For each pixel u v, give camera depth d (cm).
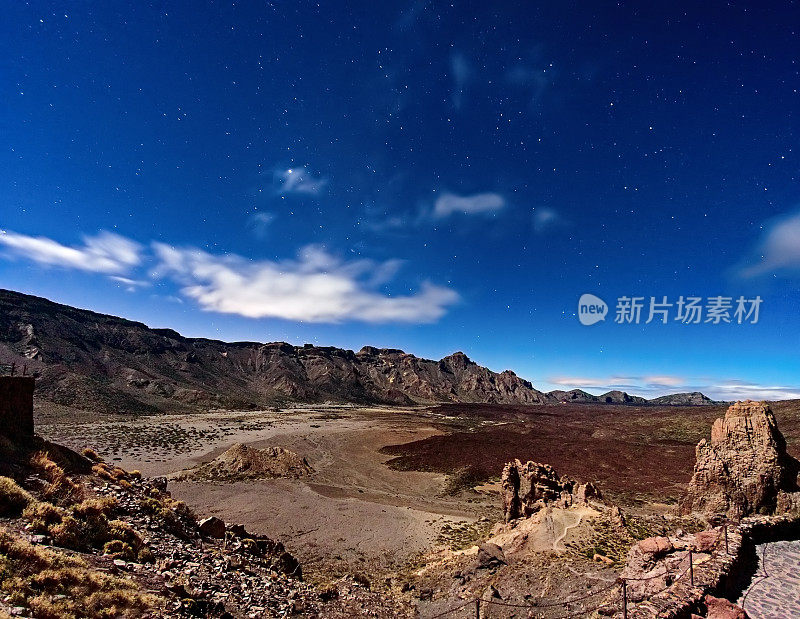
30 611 697
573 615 1325
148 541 1276
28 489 1219
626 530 2123
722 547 1241
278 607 1238
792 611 979
